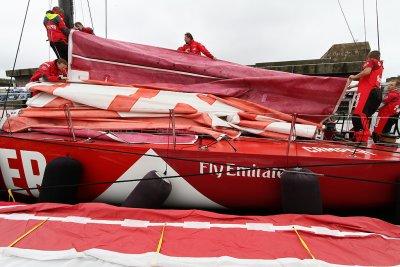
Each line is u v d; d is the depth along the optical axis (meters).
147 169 2.95
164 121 3.54
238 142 3.31
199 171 2.90
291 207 2.62
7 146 3.14
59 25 4.39
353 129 4.10
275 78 3.85
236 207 3.03
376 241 2.24
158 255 1.98
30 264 1.93
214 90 3.95
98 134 3.16
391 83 5.27
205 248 2.09
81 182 2.99
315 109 3.77
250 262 1.95
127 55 3.98
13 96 5.60
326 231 2.30
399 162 2.75
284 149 3.09
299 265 1.93
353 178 2.67
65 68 4.25
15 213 2.51
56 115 3.44
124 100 3.49
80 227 2.32
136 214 2.47
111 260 1.95
